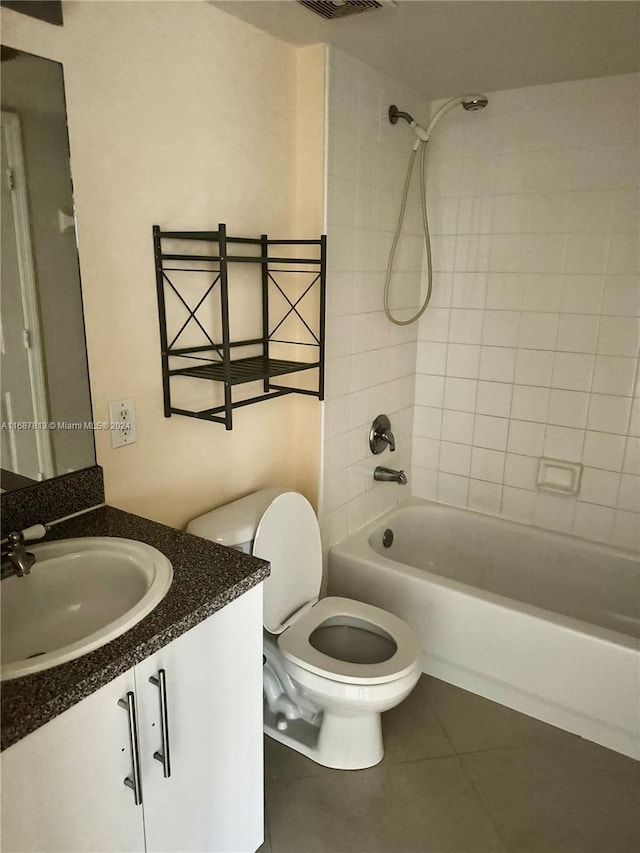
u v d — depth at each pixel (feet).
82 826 3.47
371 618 6.44
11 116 4.10
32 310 4.43
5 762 2.99
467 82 7.52
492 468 8.95
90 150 4.59
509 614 6.70
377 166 7.45
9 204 4.19
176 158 5.29
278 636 6.20
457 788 5.94
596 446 8.08
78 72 4.42
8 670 3.19
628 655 6.08
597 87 7.23
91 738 3.39
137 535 4.76
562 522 8.54
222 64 5.56
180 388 5.74
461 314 8.74
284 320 6.95
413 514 9.30
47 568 4.24
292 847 5.29
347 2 5.22
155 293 5.33
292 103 6.49
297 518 6.44
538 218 7.89
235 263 6.17
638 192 7.23
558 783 6.01
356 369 7.75
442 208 8.57
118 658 3.36
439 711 6.97
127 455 5.34
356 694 5.47
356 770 6.13
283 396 7.17
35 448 4.62
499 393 8.66
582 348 7.92
